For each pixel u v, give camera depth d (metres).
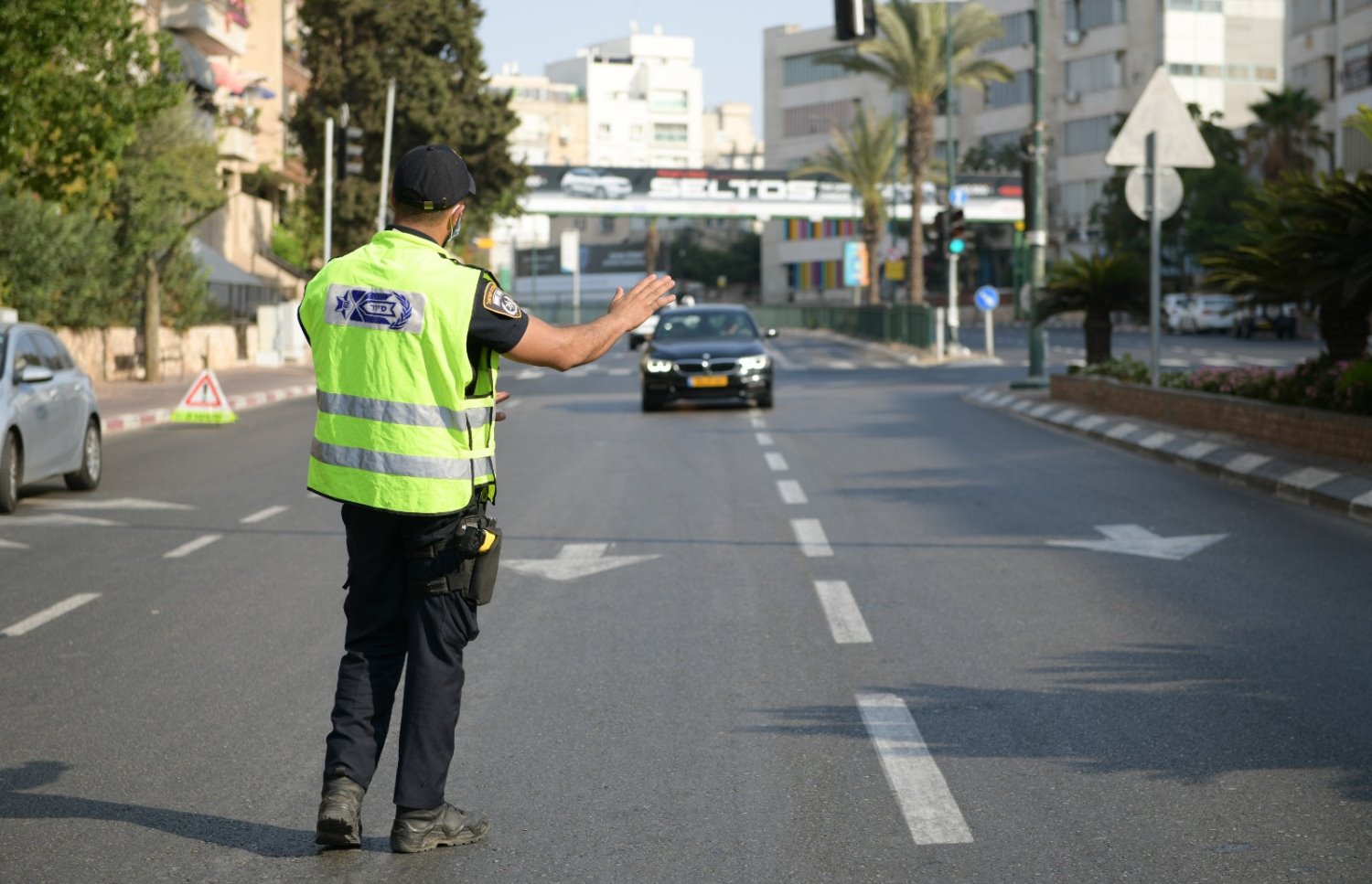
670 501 18.27
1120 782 7.27
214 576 13.77
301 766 7.80
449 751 6.48
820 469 21.44
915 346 68.25
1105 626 10.88
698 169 120.56
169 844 6.63
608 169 118.56
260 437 29.72
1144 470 20.59
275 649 10.64
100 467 21.38
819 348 80.44
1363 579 12.41
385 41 81.69
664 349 33.59
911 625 11.02
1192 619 11.05
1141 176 24.12
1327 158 95.38
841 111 170.75
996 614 11.36
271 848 6.57
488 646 10.56
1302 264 19.92
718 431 28.00
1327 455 18.62
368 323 6.25
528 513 17.39
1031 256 36.78
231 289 65.62
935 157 155.62
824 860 6.28
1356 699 8.70
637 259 197.75
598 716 8.67
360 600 6.46
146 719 8.77
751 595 12.29
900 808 6.93
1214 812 6.80
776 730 8.29
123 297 50.47
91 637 11.16
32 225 42.78
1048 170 143.38
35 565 14.56
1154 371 26.11
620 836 6.64
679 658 10.11
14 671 10.11
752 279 191.75
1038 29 36.50
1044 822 6.71
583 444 25.83
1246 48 136.00
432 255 6.32
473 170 84.50
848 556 14.11
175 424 33.25
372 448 6.22
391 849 6.53
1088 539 14.77
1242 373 24.33
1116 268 31.95
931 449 23.97
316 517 17.73
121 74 30.98
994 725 8.32
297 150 92.50
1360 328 21.67
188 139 57.09
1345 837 6.42
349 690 6.45
